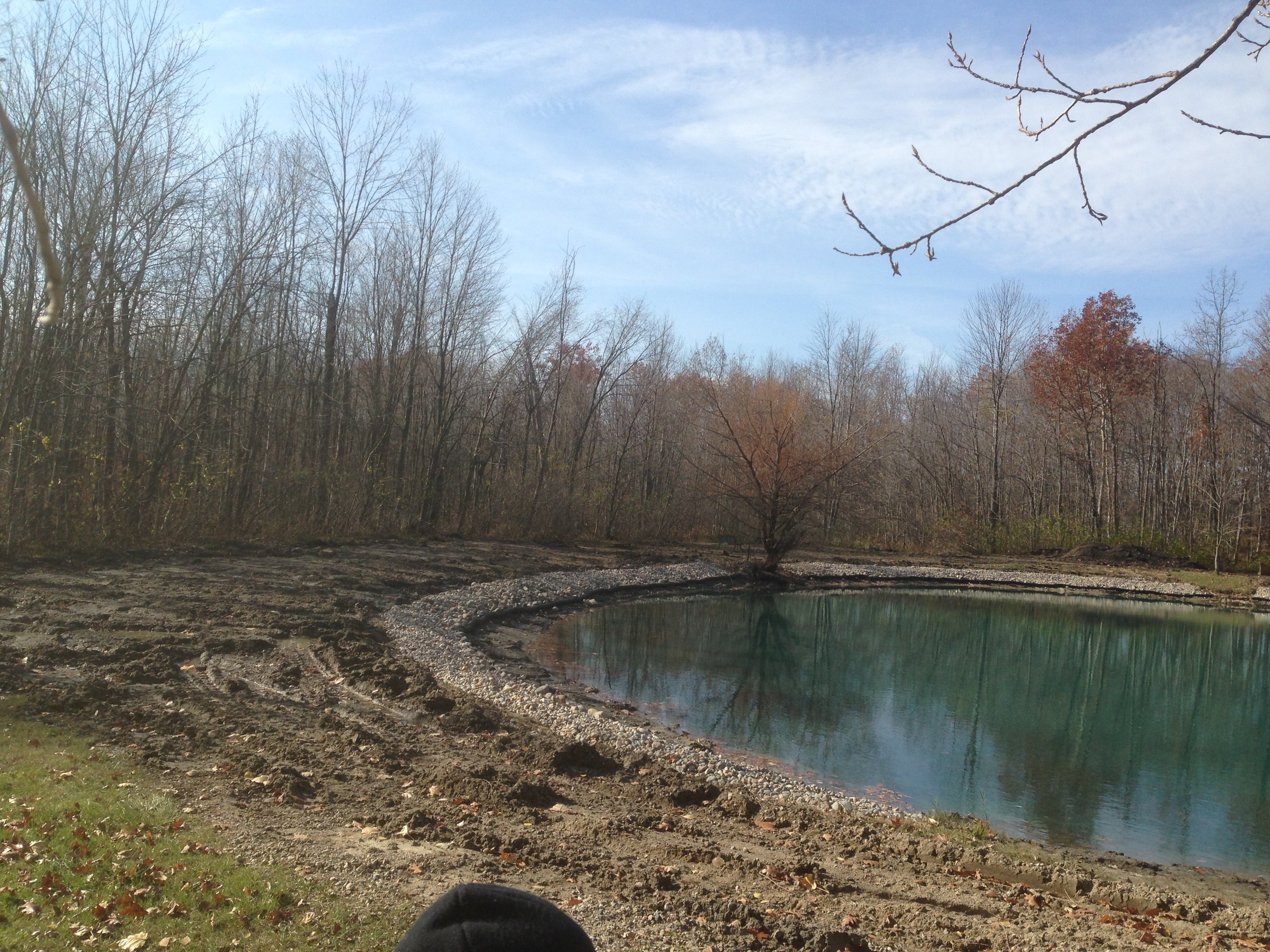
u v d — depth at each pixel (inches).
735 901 248.2
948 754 556.7
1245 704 781.3
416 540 1220.5
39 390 763.4
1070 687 815.7
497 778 364.5
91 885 212.1
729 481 1427.2
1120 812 465.1
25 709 377.1
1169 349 1760.6
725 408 1435.8
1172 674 903.1
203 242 960.3
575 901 242.5
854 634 1018.1
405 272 1322.6
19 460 742.5
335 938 199.9
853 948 229.5
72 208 770.8
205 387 932.6
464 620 786.8
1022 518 1925.4
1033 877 327.0
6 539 753.6
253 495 1077.8
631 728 501.4
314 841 265.4
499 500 1451.8
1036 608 1263.5
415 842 278.1
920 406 2218.3
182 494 913.5
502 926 64.7
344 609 703.7
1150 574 1542.8
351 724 428.8
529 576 1069.1
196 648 530.0
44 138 772.0
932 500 2026.3
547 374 1551.4
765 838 343.3
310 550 1013.2
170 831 255.0
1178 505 1812.3
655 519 1654.8
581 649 784.3
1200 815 468.4
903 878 309.7
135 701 415.5
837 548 1764.3
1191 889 355.6
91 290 832.3
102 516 842.2
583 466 1582.2
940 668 864.9
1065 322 1818.4
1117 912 300.4
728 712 620.4
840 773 498.3
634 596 1118.4
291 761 354.0
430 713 470.0
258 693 461.4
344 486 1179.3
